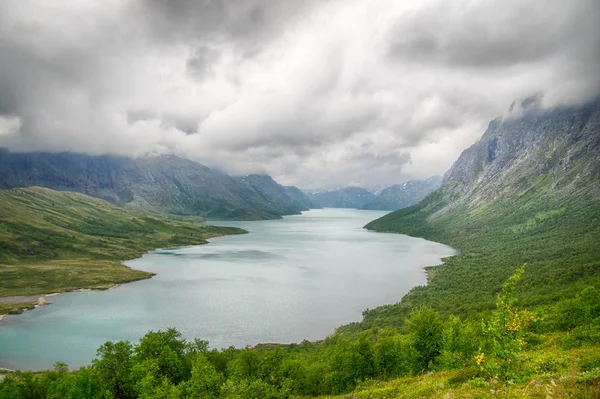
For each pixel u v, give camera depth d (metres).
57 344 126.81
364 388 56.88
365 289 192.88
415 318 69.00
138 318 150.62
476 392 30.97
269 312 155.00
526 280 168.88
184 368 64.38
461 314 125.00
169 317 150.50
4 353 120.12
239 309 159.50
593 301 71.25
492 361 25.31
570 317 69.44
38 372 102.00
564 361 35.22
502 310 23.66
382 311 147.62
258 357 70.25
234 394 48.66
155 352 66.31
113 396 57.19
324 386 67.62
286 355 78.12
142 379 54.09
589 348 42.12
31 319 152.75
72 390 59.62
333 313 153.62
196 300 174.62
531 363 35.31
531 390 27.12
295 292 187.00
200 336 129.50
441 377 46.50
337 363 69.81
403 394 40.88
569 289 126.50
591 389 24.69
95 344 126.38
